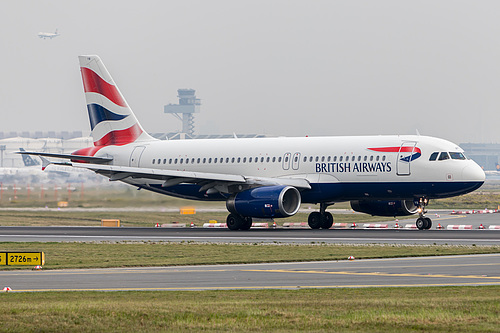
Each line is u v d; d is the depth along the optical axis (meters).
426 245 136.50
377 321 61.88
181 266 111.19
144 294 81.69
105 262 116.56
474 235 157.50
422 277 94.00
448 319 62.34
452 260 113.00
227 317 64.56
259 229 195.75
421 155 178.62
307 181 189.75
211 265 112.00
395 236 157.50
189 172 191.88
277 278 95.44
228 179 187.50
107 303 73.31
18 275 101.44
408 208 195.25
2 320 63.59
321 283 90.12
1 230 196.75
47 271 106.00
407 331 58.38
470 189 176.00
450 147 180.00
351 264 110.06
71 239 164.75
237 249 135.25
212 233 178.25
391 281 90.81
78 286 90.06
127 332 59.22
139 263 114.50
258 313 66.31
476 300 72.69
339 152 188.00
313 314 65.75
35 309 68.56
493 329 58.41
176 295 80.62
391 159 180.88
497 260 112.31
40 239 165.25
